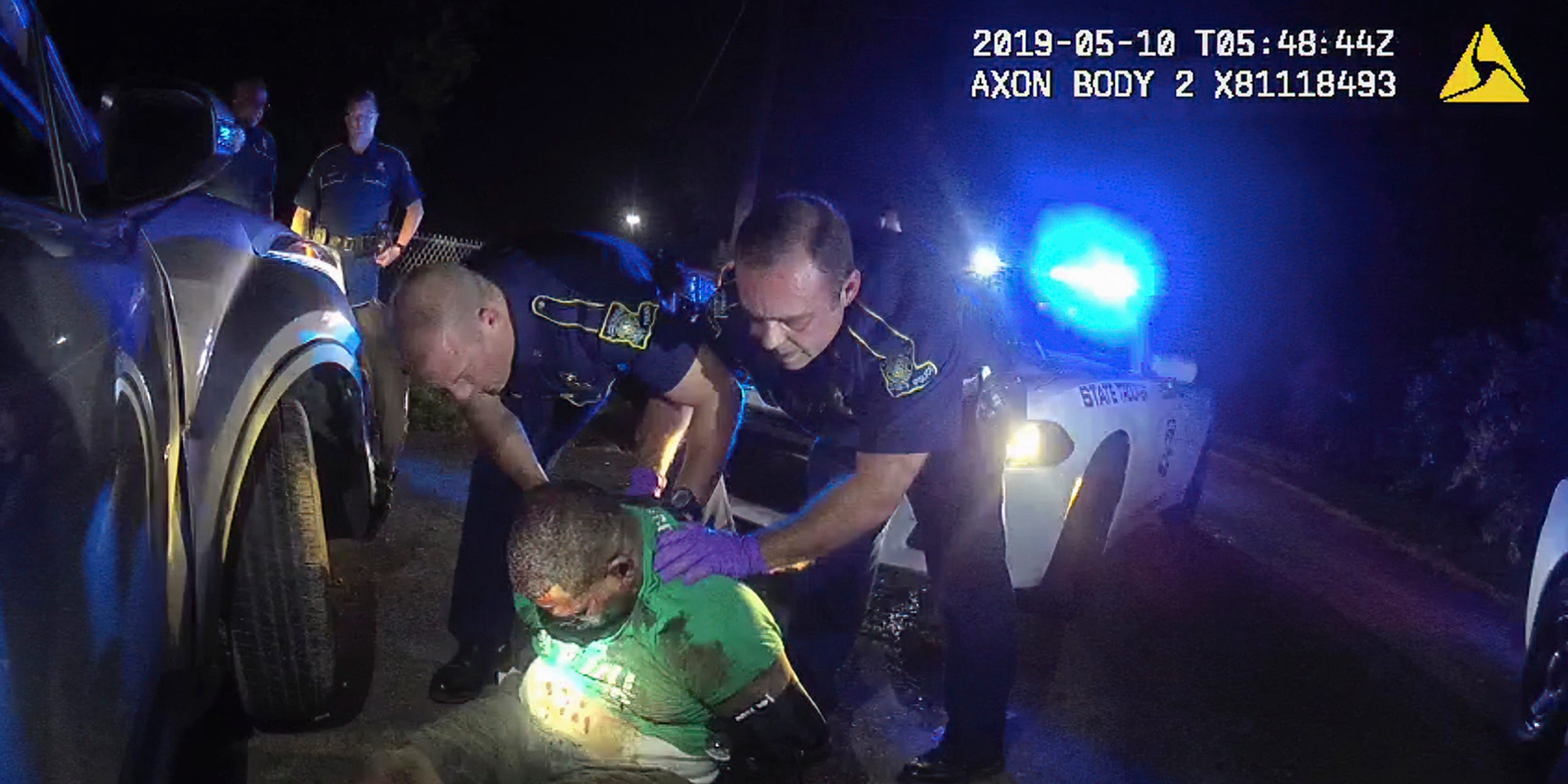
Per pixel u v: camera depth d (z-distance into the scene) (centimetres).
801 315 289
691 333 356
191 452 323
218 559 336
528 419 396
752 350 338
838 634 421
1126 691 518
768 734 264
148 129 338
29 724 192
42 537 198
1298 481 1103
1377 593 729
